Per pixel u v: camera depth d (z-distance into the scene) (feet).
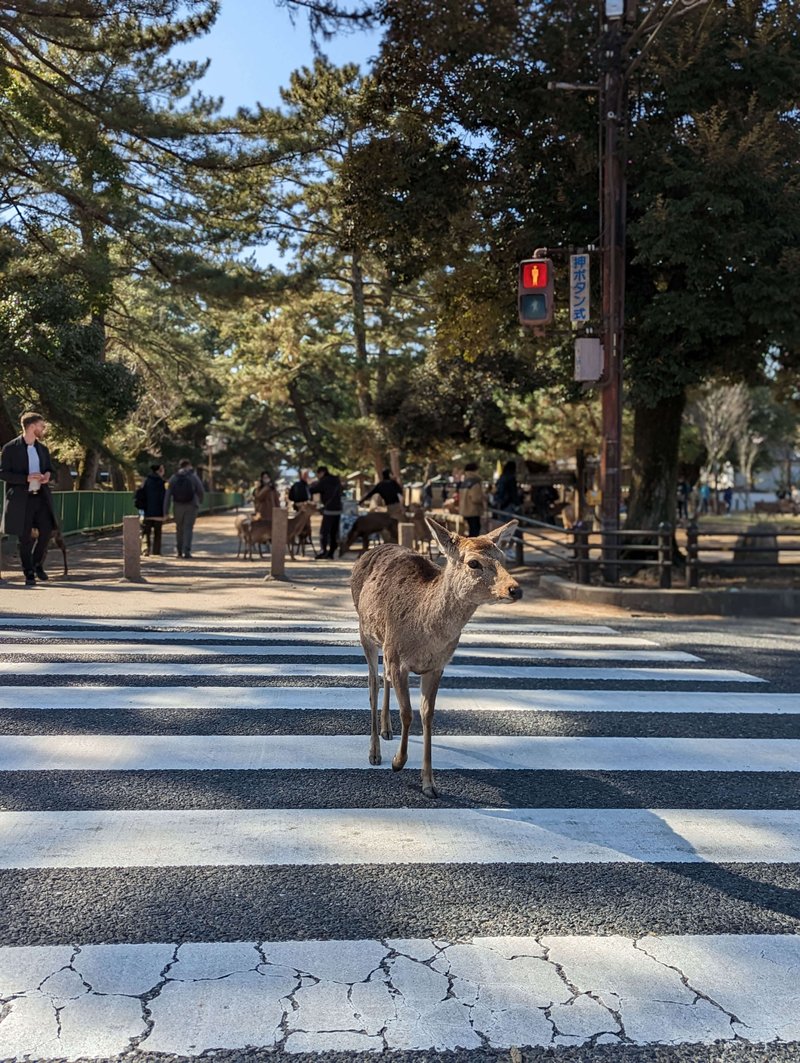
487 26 47.39
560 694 24.80
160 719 21.22
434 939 11.66
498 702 23.84
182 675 25.55
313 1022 9.81
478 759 19.07
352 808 16.14
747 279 43.09
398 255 55.36
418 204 49.65
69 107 61.16
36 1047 9.32
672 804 16.74
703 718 22.63
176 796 16.46
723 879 13.70
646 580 46.26
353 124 54.08
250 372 128.57
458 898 12.84
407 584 17.11
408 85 50.29
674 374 45.98
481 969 10.95
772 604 40.63
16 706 22.04
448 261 53.88
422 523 64.23
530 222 48.96
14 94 61.21
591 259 47.91
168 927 11.82
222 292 64.80
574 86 43.27
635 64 41.83
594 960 11.24
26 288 69.62
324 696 23.62
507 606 41.88
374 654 19.26
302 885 13.11
